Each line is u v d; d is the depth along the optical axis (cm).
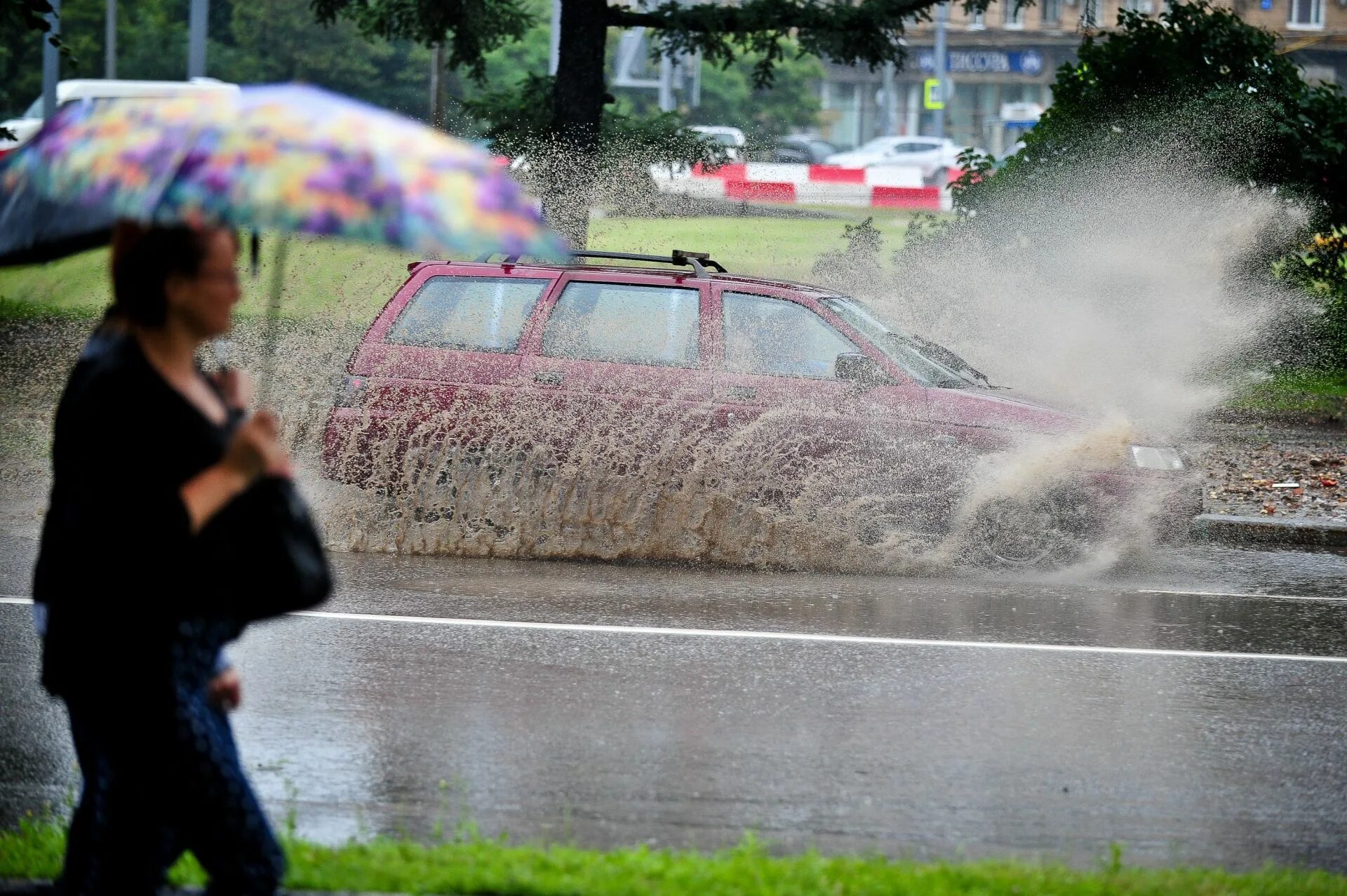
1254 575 3344
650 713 2105
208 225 1081
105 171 1038
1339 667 2511
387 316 3378
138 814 1137
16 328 6197
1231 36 5659
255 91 1114
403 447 3284
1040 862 1538
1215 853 1642
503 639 2503
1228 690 2333
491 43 6794
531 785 1797
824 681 2303
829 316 3306
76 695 1090
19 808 1695
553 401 3266
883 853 1590
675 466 3241
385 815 1681
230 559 1095
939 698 2228
